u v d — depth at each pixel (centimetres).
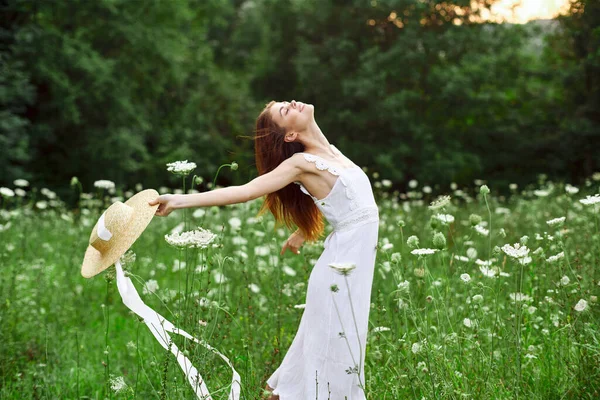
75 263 738
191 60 2964
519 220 848
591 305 385
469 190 2477
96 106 2319
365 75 2425
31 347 500
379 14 2478
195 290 502
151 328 338
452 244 752
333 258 339
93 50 2267
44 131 2133
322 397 333
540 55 2483
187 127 2791
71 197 2273
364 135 2555
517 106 2578
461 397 327
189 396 337
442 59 2503
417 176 2427
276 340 426
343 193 340
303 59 2553
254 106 3108
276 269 526
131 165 2348
